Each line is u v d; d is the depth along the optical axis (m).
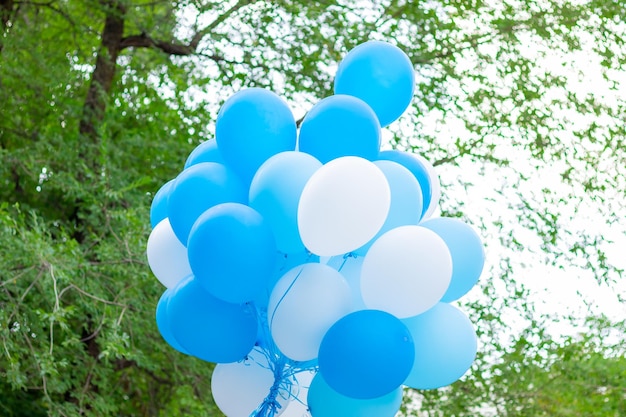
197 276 2.80
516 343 6.22
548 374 6.35
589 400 6.34
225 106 3.07
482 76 6.58
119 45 7.28
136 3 7.17
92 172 6.11
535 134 6.48
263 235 2.75
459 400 6.11
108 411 6.01
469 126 6.60
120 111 7.22
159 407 7.01
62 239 5.78
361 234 2.70
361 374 2.69
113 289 5.82
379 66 3.18
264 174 2.84
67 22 7.72
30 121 7.12
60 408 5.38
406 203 2.95
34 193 7.03
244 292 2.78
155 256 3.30
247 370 3.15
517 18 6.65
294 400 3.24
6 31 6.50
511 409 6.18
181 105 7.07
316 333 2.79
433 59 6.61
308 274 2.82
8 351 5.03
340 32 6.45
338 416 2.97
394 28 6.54
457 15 6.68
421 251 2.72
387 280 2.73
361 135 2.97
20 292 5.51
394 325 2.73
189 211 2.98
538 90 6.47
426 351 2.97
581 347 6.37
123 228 5.66
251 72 6.81
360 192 2.63
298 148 3.12
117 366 6.81
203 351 2.97
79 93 7.15
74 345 5.84
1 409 6.36
